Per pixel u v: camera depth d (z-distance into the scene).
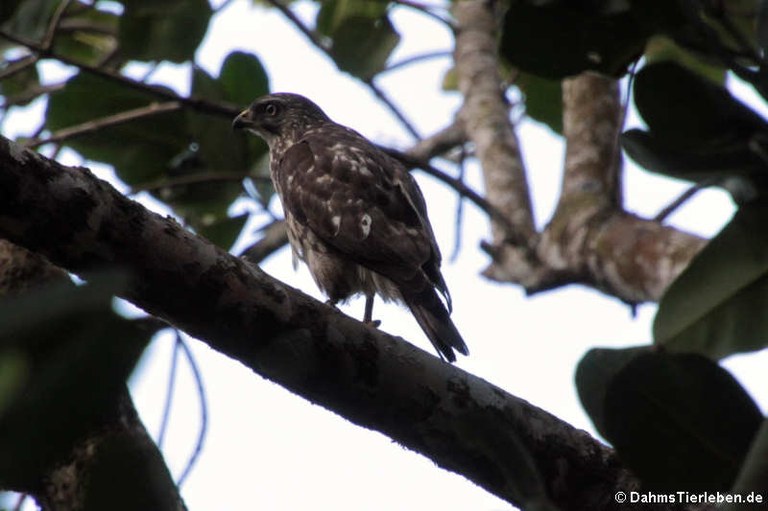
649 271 11.13
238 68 12.82
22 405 2.95
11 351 2.92
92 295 2.86
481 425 4.51
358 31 13.55
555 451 6.96
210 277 6.30
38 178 5.88
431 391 6.83
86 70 11.85
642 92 6.12
